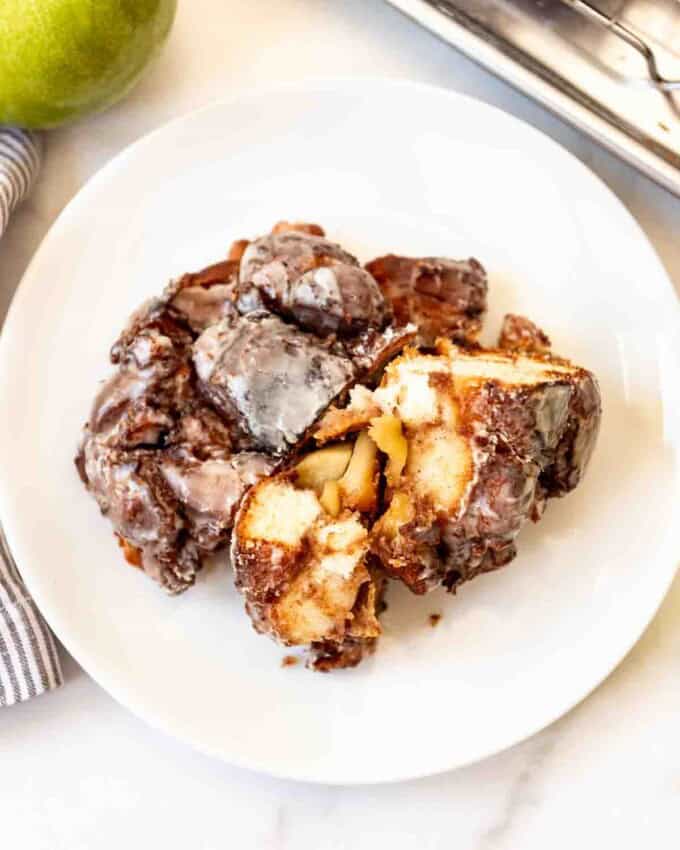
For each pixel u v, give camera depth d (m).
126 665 0.47
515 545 0.46
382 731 0.47
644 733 0.48
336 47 0.51
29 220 0.51
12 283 0.51
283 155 0.50
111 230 0.50
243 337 0.45
